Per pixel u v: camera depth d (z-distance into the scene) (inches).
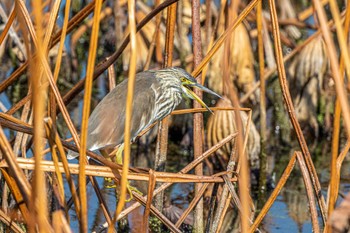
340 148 605.9
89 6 354.6
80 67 727.7
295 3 768.9
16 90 674.2
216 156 542.3
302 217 480.4
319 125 628.4
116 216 263.7
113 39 710.5
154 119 441.7
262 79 522.0
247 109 396.5
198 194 390.9
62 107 300.7
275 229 460.4
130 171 332.5
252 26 692.1
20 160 301.9
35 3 233.8
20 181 258.8
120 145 415.2
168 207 474.6
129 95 252.5
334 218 269.3
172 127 611.2
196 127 406.6
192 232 422.0
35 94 230.1
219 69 619.8
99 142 397.1
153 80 443.2
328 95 623.2
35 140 232.4
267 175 554.9
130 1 248.4
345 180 531.2
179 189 520.7
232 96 238.1
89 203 483.8
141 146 590.2
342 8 690.8
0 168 303.1
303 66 628.1
